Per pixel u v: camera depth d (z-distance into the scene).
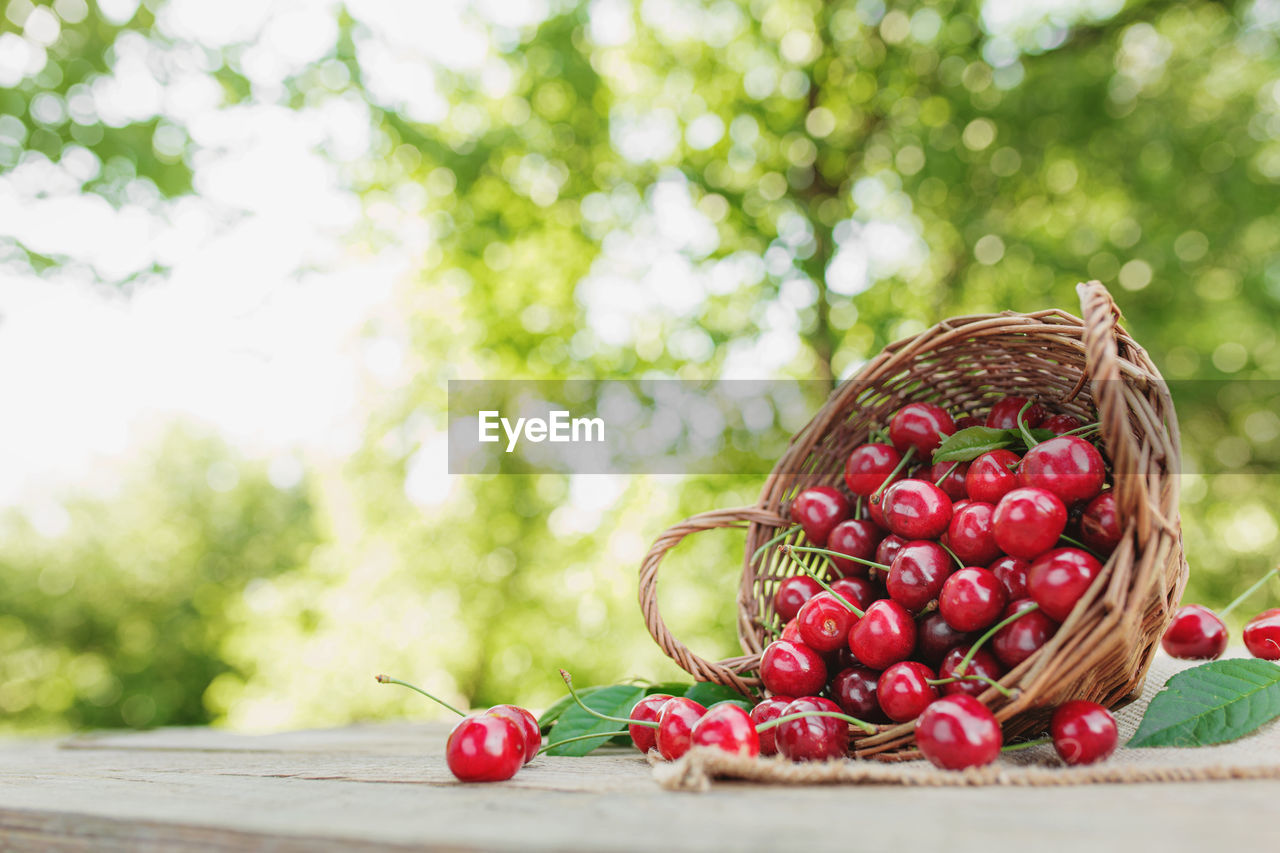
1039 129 4.32
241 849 0.64
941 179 4.29
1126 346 0.92
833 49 4.80
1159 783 0.71
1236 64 4.53
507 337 5.09
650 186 4.86
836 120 4.89
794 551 1.07
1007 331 0.99
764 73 5.00
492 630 6.10
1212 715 0.84
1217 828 0.56
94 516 11.98
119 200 3.57
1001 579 0.86
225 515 12.00
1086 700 0.86
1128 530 0.76
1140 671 0.92
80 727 10.79
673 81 5.04
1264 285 4.27
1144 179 4.30
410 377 6.01
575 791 0.78
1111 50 4.44
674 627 5.46
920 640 0.92
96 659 11.38
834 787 0.74
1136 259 4.22
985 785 0.72
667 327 4.89
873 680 0.93
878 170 4.78
